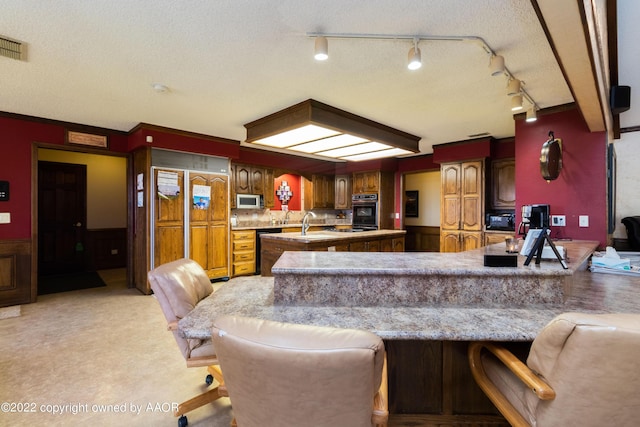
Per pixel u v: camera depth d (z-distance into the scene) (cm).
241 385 94
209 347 158
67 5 179
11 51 229
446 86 293
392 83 286
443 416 167
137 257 464
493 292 160
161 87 293
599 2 162
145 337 293
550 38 157
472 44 219
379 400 104
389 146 432
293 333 88
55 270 580
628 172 402
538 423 107
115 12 186
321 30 204
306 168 687
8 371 231
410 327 127
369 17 191
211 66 254
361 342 84
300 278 163
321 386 85
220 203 500
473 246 497
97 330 308
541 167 302
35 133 389
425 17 191
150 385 216
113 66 254
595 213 317
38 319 338
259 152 606
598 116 273
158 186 431
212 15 189
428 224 749
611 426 96
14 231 382
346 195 727
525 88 293
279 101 332
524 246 186
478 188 495
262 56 238
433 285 161
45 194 573
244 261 542
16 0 174
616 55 225
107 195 638
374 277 161
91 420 181
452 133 464
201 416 188
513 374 129
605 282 201
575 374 94
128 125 427
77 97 322
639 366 87
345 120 364
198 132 461
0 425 175
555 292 157
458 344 166
